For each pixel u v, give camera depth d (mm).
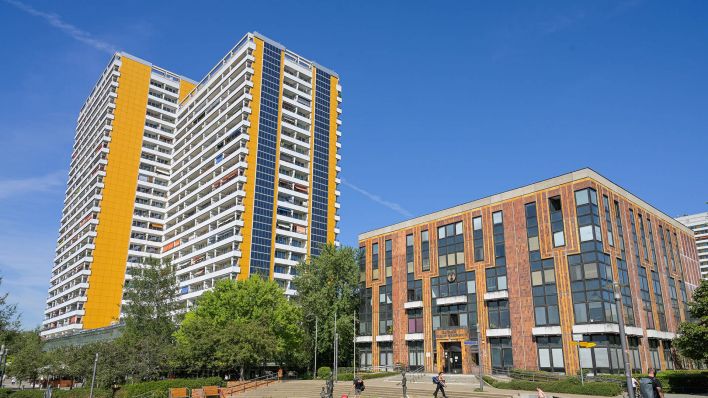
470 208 59938
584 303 47719
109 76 135125
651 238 59344
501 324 53875
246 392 46094
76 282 125250
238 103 107125
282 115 110250
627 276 51625
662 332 53344
